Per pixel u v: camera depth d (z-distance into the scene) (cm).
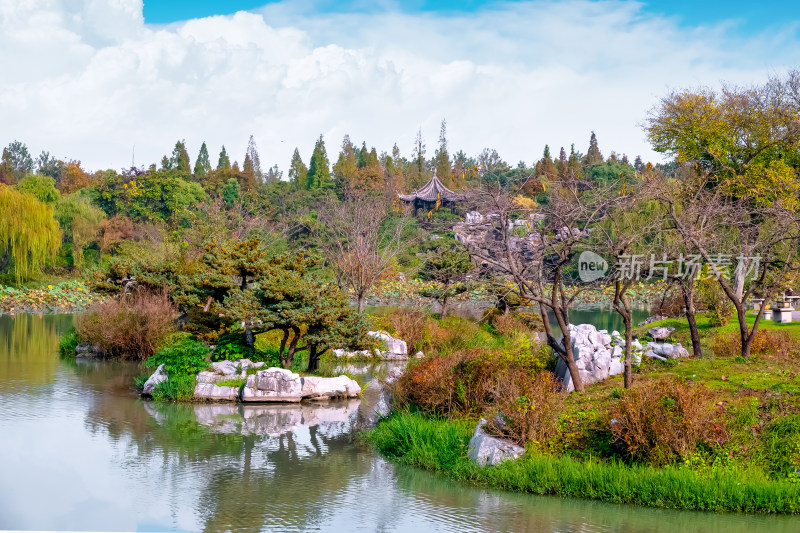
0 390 2212
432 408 1773
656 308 3644
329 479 1416
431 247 5456
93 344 2977
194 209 9006
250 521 1178
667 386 1467
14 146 18938
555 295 1694
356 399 2227
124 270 3269
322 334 2256
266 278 2347
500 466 1386
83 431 1756
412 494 1324
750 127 3203
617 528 1141
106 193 9062
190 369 2212
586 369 1800
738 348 2144
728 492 1223
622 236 1652
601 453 1395
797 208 2272
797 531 1126
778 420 1384
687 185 2112
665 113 3384
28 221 5859
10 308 5025
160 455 1570
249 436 1748
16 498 1274
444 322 3388
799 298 3353
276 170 16375
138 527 1145
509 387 1552
